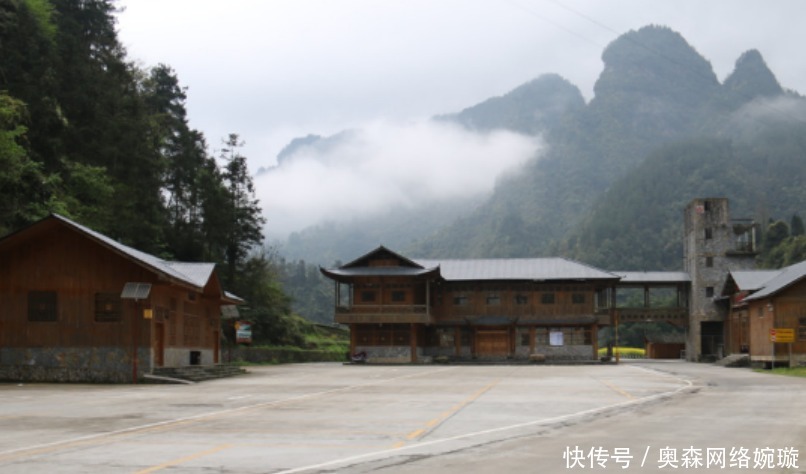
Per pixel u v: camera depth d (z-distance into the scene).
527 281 71.88
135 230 62.28
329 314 148.88
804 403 23.72
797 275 51.78
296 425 17.70
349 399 25.70
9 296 38.31
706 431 16.38
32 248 38.50
